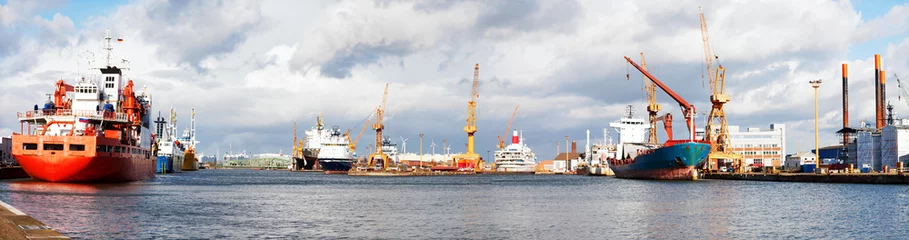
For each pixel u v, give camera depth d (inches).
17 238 1891.0
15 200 3457.2
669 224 2856.8
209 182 7160.4
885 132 7701.8
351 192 5364.2
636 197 4530.0
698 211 3408.0
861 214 3166.8
